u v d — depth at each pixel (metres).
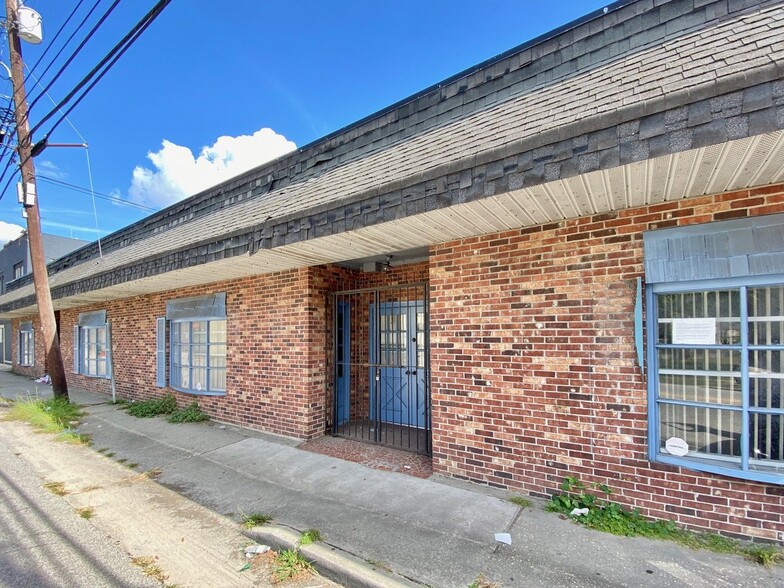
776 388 3.24
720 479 3.32
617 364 3.74
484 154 3.21
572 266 3.98
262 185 6.87
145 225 10.00
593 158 2.73
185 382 8.83
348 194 4.26
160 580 3.00
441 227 4.15
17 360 18.41
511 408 4.29
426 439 5.53
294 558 3.22
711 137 2.34
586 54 3.72
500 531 3.49
